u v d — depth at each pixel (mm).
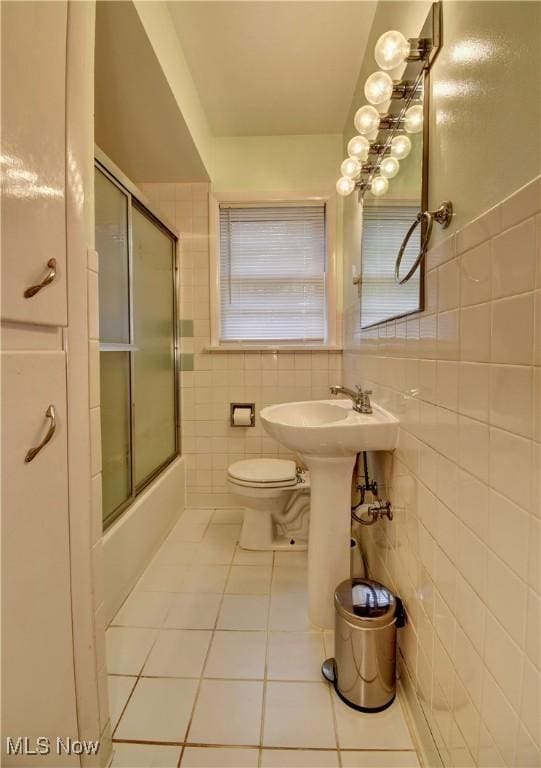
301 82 1850
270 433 1304
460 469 731
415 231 994
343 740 951
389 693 1039
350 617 1035
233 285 2416
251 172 2311
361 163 1447
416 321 987
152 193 2330
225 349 2338
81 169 794
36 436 678
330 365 2352
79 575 812
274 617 1397
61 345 759
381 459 1334
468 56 696
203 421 2398
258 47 1631
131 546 1571
